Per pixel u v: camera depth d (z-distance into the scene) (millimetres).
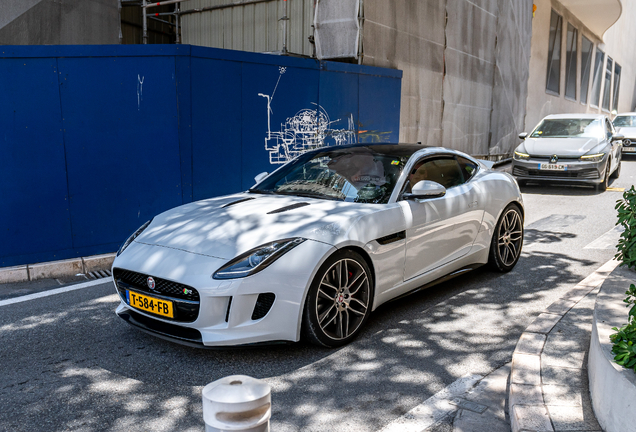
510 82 15102
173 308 3117
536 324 3430
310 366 3154
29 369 3119
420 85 10578
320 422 2555
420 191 3867
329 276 3357
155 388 2885
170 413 2633
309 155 4746
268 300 3084
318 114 7984
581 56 25250
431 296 4484
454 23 11578
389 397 2797
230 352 3342
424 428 2506
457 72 11930
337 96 8266
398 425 2531
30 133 5379
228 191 6785
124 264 3348
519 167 10484
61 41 8555
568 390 2570
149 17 10547
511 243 5180
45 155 5465
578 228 7191
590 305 3775
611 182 11984
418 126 10680
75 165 5625
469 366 3170
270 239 3219
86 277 5250
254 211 3693
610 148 10609
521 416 2344
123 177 5902
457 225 4391
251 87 6941
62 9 8531
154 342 3510
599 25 25172
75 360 3236
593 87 28781
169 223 3715
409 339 3572
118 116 5805
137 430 2486
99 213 5793
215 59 6430
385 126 9305
